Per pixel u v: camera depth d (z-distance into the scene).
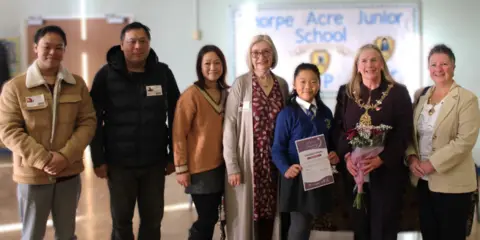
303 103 2.28
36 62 2.11
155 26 5.61
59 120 2.11
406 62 5.36
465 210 2.20
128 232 2.43
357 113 2.21
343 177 2.38
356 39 5.36
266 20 5.43
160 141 2.40
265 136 2.33
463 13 5.28
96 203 3.99
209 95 2.41
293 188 2.24
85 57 5.68
